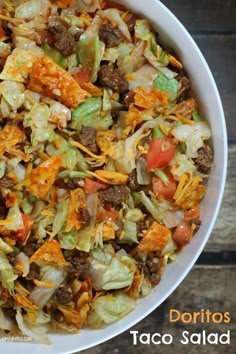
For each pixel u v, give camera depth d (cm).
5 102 63
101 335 66
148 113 65
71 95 63
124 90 65
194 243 67
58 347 66
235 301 76
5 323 66
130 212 65
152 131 65
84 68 65
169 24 65
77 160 64
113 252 65
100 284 65
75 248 65
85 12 66
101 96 65
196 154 66
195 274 76
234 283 76
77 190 64
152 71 66
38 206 64
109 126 65
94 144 64
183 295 77
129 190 65
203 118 67
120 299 66
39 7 65
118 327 66
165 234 65
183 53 66
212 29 76
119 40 65
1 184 63
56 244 64
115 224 65
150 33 66
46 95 64
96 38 64
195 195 66
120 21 65
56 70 63
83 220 64
